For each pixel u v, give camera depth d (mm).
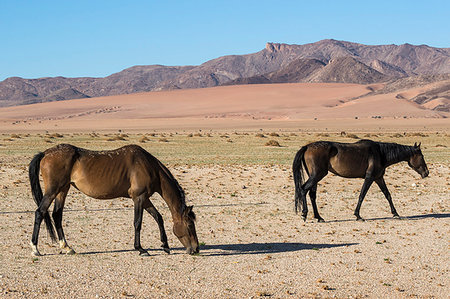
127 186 11242
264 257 11211
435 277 9742
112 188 11141
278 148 53188
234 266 10438
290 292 8773
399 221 15852
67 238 13203
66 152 11078
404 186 24266
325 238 13336
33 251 11148
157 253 11609
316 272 10016
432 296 8672
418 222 15656
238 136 87938
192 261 10844
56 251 11703
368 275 9836
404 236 13570
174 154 44344
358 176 15977
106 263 10594
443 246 12297
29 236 13375
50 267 10211
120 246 12305
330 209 18156
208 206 18672
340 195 21484
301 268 10297
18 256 11117
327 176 27016
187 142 65688
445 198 20625
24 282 9141
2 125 197625
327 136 86562
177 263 10680
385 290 8945
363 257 11203
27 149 49344
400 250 11883
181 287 9008
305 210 15664
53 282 9180
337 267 10375
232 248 12133
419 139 75750
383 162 16125
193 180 26016
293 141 68938
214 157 40938
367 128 148875
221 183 25141
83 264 10500
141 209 11289
